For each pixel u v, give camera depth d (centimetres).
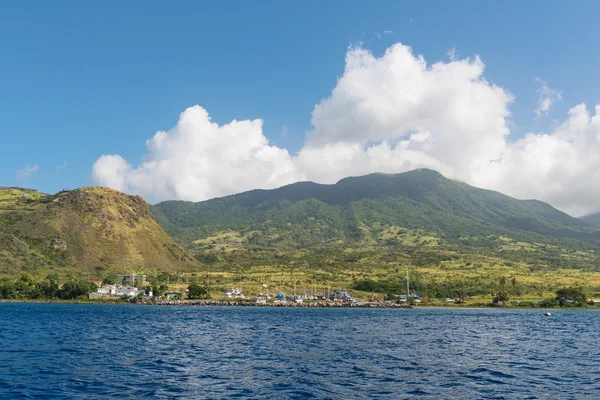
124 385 4422
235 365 5669
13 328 10362
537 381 4809
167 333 9831
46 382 4531
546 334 10756
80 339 8375
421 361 6144
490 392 4269
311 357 6425
